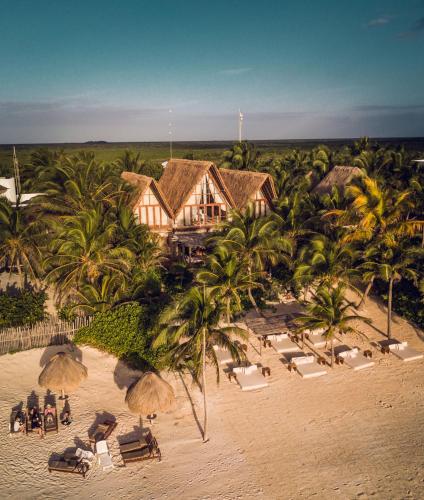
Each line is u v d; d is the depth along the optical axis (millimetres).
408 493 19859
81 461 21375
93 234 33188
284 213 41406
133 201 48125
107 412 25281
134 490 20172
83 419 24625
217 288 29516
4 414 24844
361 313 37406
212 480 20703
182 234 49469
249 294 35906
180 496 19812
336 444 22953
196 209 50625
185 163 54500
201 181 50156
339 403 26219
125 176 56344
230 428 24156
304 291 39062
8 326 31594
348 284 34312
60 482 20594
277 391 27312
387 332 33688
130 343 30141
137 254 38188
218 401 26359
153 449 22172
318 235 35656
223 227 36938
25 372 28594
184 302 23109
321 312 29078
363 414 25234
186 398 26594
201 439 23359
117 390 27266
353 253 33531
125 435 23531
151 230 48969
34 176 68000
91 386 27516
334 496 19734
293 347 31891
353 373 29203
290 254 37094
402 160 63062
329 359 30828
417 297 36594
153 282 36031
